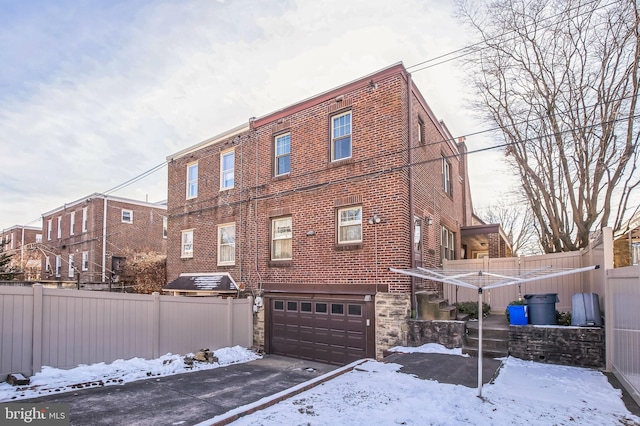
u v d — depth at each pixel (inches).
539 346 325.4
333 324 458.9
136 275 810.8
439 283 536.1
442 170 622.5
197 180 668.1
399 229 415.5
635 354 221.3
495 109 530.3
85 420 225.8
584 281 414.9
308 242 491.8
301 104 524.7
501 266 497.4
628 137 404.5
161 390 300.7
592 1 403.5
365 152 454.3
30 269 1189.1
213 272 611.2
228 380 346.3
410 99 458.9
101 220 1009.5
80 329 346.3
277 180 537.6
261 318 530.9
